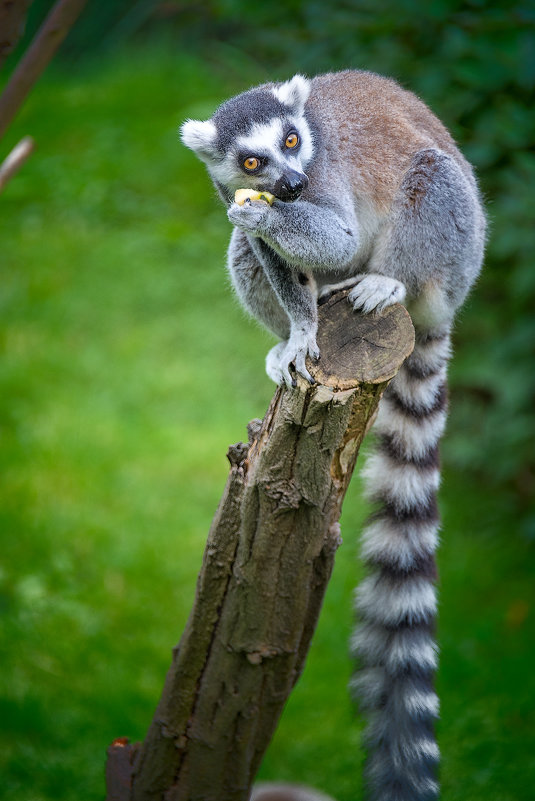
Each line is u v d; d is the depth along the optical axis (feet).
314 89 19.63
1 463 32.45
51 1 64.69
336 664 25.77
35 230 47.57
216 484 32.27
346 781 22.18
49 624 26.13
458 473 33.35
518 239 27.58
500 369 30.45
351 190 18.33
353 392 12.95
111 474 32.40
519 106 26.96
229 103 18.99
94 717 23.41
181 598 27.43
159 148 51.55
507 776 22.11
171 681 14.55
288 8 30.50
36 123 57.06
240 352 39.09
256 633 13.88
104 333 40.57
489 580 29.19
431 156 18.28
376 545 17.98
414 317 18.83
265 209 16.38
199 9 39.11
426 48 28.30
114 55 66.54
